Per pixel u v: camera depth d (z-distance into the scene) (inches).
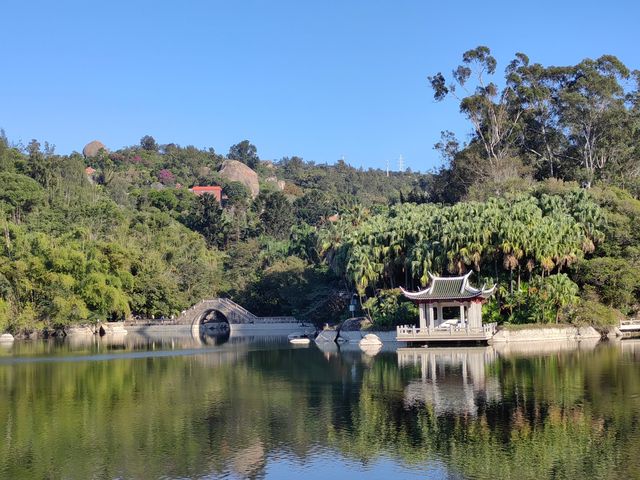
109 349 4269.2
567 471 1385.3
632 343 3602.4
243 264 7096.5
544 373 2517.2
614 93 5610.2
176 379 2726.4
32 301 5423.2
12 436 1791.3
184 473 1461.6
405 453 1545.3
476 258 3890.3
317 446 1625.2
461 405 1991.9
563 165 5964.6
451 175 6210.6
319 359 3351.4
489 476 1376.7
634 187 5310.0
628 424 1712.6
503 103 6028.5
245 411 2030.0
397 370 2760.8
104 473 1476.4
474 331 3565.5
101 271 5841.5
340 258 4813.0
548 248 3789.4
